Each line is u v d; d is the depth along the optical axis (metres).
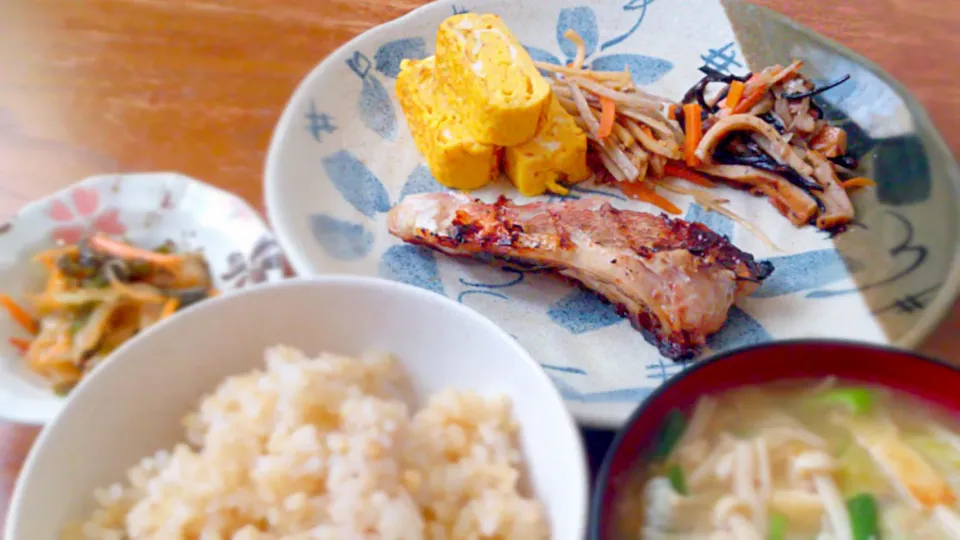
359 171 0.43
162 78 0.46
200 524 0.27
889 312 0.36
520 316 0.38
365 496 0.27
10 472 0.32
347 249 0.40
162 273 0.38
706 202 0.43
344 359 0.30
